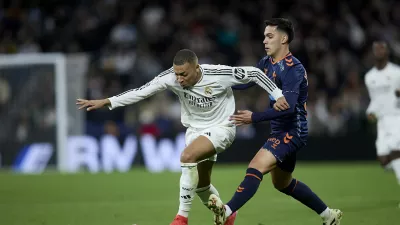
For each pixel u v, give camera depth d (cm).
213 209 2027
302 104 2300
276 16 8050
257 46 7769
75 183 4481
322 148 6575
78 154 6038
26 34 7394
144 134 6184
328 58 7588
